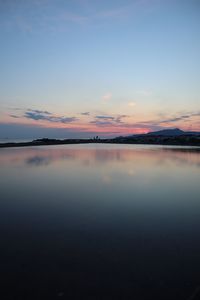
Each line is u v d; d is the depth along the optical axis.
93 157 21.39
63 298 2.59
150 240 4.05
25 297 2.61
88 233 4.37
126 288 2.74
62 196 7.21
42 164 15.63
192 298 2.55
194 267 3.17
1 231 4.48
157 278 2.93
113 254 3.54
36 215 5.43
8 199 6.86
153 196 7.21
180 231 4.46
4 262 3.33
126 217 5.29
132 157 21.47
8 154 24.77
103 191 7.88
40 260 3.38
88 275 3.00
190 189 8.16
